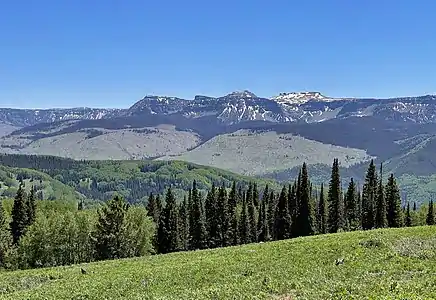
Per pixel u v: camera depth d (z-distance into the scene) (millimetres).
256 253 42688
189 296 27469
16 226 103938
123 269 42188
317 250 39719
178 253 55531
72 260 93938
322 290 25141
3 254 93625
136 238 87125
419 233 44625
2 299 32969
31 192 109250
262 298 25094
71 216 94500
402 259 34406
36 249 92125
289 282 28609
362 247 39188
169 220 101688
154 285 32812
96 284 34875
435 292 22219
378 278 28016
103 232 83812
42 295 33188
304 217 100188
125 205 86562
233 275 33219
